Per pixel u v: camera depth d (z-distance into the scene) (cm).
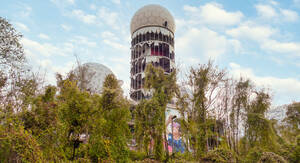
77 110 1525
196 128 2402
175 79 2486
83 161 1494
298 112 3944
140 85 4944
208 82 2633
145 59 5081
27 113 1373
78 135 1540
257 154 2316
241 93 2966
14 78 2120
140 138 2202
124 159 1702
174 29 5919
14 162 1173
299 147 2316
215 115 2827
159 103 2280
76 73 3566
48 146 1345
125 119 1862
